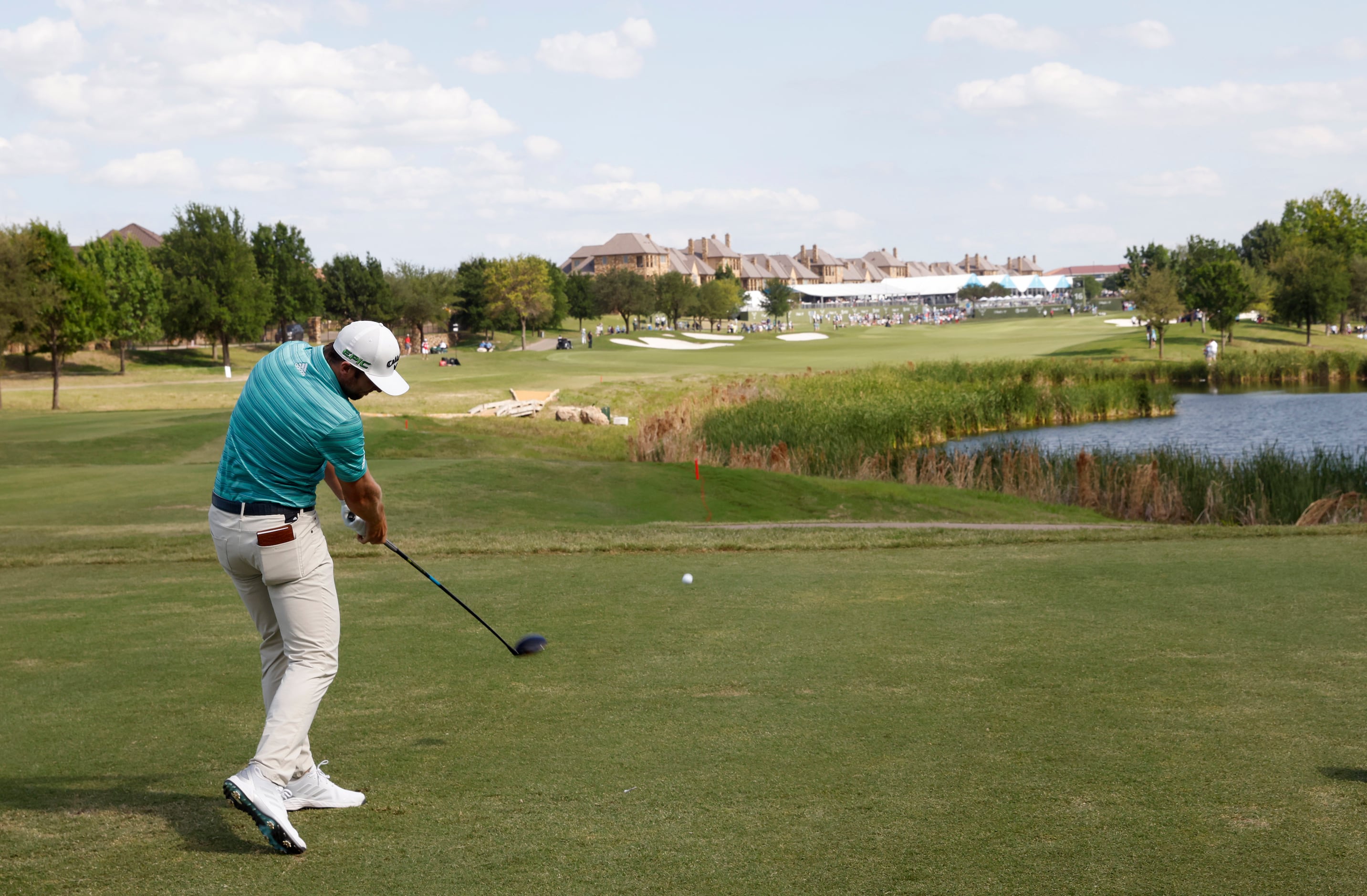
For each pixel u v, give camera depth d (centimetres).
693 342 8281
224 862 309
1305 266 6950
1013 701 476
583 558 948
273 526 354
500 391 3947
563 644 607
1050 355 6244
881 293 17300
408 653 591
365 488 378
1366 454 2109
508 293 8306
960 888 282
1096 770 380
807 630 637
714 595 753
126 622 693
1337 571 794
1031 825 328
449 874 297
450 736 439
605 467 1770
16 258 3800
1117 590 742
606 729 445
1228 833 318
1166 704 466
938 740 420
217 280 6134
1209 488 1750
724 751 411
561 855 309
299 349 364
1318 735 417
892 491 1697
